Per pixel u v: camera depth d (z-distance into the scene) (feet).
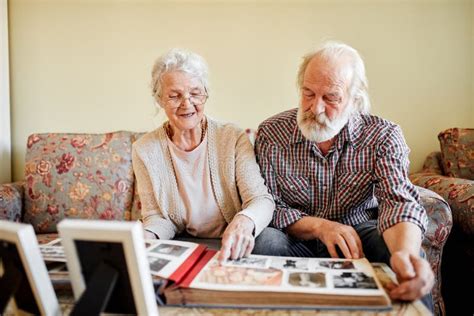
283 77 6.00
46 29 5.98
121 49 6.00
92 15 5.96
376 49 5.97
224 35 5.95
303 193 3.68
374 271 2.39
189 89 3.57
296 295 2.04
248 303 2.08
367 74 6.00
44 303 1.93
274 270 2.38
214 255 2.68
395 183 3.15
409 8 5.90
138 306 1.82
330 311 2.01
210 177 3.84
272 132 3.82
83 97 6.08
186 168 3.86
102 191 5.09
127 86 6.05
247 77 6.01
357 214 3.70
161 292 2.15
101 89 6.06
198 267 2.42
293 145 3.65
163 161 3.90
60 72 6.05
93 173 5.13
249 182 3.64
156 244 2.81
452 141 5.37
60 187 5.11
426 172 5.62
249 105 6.06
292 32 5.94
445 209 3.85
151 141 3.96
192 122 3.67
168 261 2.45
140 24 5.96
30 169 5.20
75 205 5.07
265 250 3.13
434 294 3.90
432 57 5.97
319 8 5.91
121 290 1.82
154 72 3.69
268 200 3.53
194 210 3.84
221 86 6.03
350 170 3.49
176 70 3.54
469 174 5.19
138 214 5.04
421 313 1.98
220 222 3.91
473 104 6.02
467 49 5.95
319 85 3.11
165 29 5.96
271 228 3.43
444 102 6.04
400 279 2.20
